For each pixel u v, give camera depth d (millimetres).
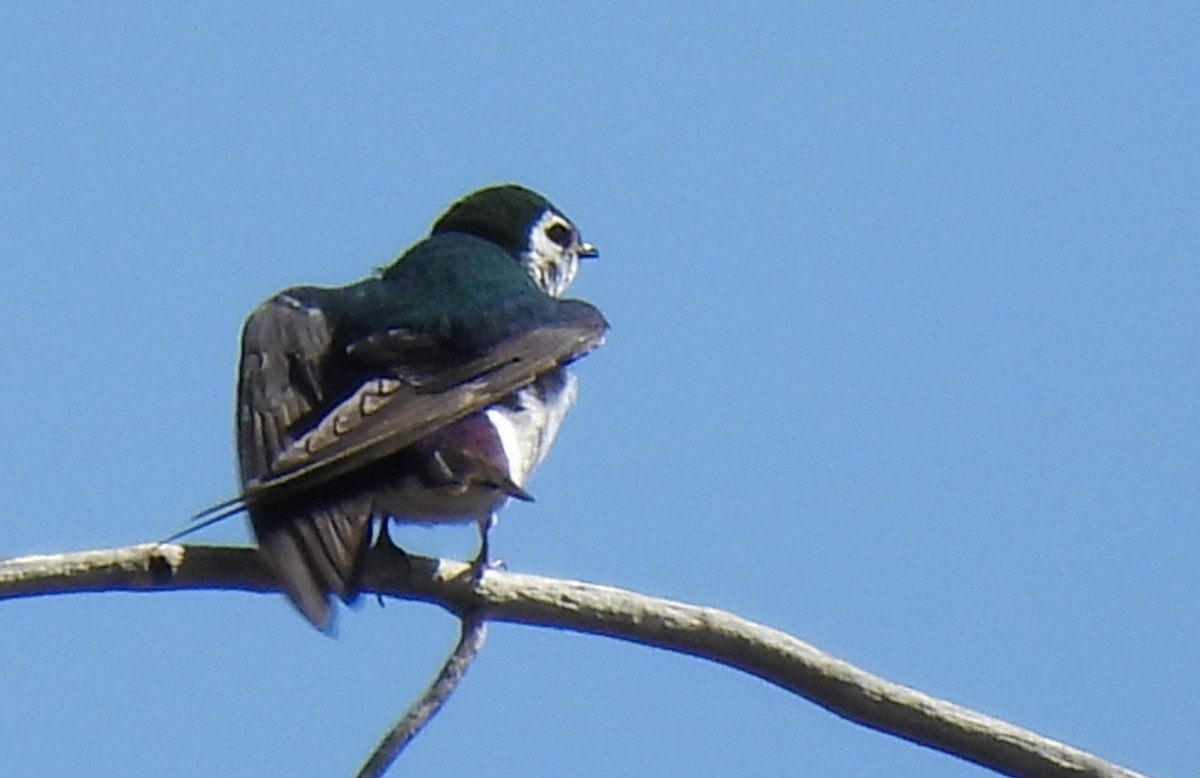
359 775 8812
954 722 9070
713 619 9438
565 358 11641
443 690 9266
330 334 11539
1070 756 8898
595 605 9609
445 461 10750
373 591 10000
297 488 10016
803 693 9289
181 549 9695
